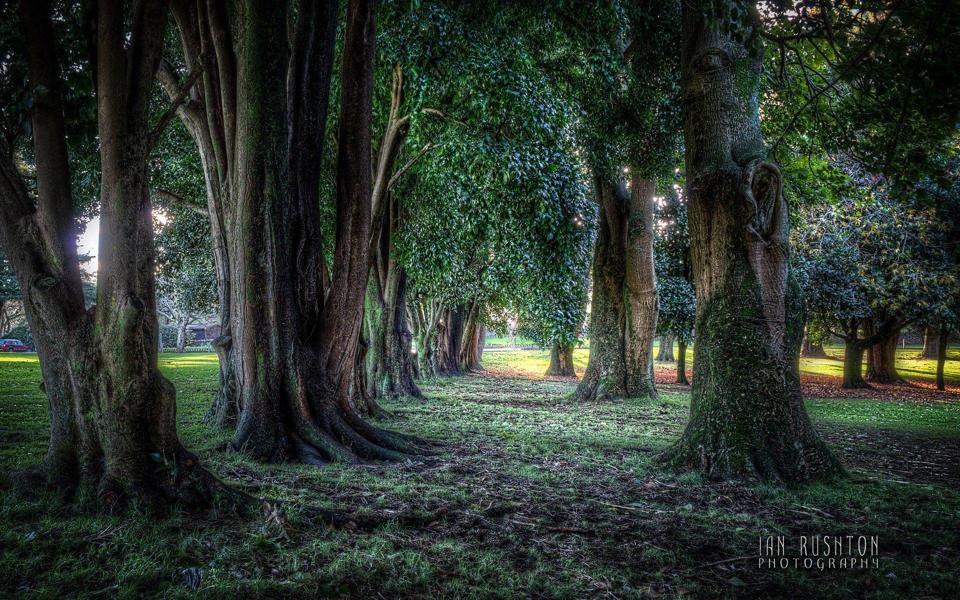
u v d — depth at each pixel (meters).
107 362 4.52
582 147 13.00
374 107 12.97
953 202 21.66
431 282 15.89
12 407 11.66
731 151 7.79
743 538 4.85
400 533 4.54
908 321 26.64
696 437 7.55
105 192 4.54
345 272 8.20
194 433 8.77
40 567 3.43
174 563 3.59
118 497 4.38
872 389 28.00
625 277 18.73
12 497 4.36
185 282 22.16
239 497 4.74
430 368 27.55
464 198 11.91
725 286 7.60
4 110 5.05
